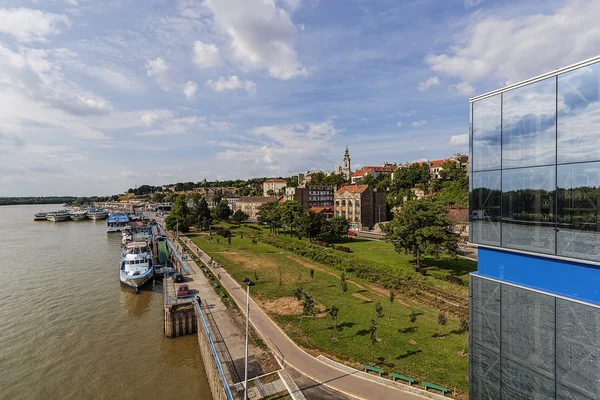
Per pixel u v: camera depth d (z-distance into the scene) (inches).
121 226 5319.9
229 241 3248.0
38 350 1328.7
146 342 1397.6
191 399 1024.2
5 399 1033.5
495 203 583.2
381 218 4303.6
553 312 488.7
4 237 4493.1
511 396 546.0
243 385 864.9
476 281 614.2
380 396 792.3
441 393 788.0
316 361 965.8
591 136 447.5
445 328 1167.6
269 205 5022.1
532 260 527.5
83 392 1062.4
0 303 1840.6
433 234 1795.0
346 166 7554.1
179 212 4377.5
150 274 2171.5
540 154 510.0
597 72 439.5
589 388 445.1
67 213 7534.5
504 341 560.4
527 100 528.1
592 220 446.3
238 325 1244.5
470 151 628.7
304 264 2294.5
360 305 1418.6
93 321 1612.9
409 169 5625.0
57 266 2699.3
